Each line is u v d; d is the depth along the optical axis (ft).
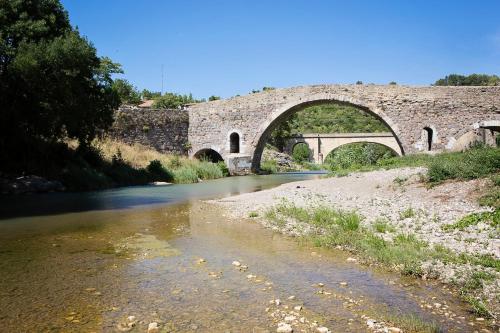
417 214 41.24
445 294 23.29
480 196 44.24
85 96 79.36
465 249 29.84
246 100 141.18
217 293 23.43
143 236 38.32
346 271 27.63
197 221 46.19
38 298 22.47
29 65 66.49
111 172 94.27
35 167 79.56
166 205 59.77
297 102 133.90
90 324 19.24
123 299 22.43
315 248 33.71
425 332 18.49
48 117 75.10
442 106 121.80
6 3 70.90
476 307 21.06
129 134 132.36
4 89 70.03
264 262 29.76
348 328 18.93
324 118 335.26
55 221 46.11
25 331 18.49
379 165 97.35
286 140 246.27
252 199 63.00
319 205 50.78
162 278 26.05
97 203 61.77
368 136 236.84
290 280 25.81
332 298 22.71
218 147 145.18
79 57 74.18
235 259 30.58
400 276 26.53
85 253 32.01
